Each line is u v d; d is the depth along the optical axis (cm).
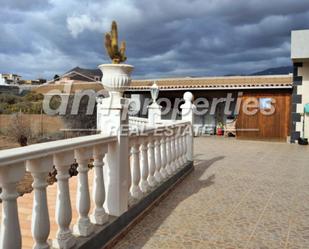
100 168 321
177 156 608
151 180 464
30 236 317
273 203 482
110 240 328
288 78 1505
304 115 1330
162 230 376
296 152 1053
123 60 362
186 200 494
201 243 340
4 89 2264
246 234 365
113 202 346
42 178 230
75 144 260
